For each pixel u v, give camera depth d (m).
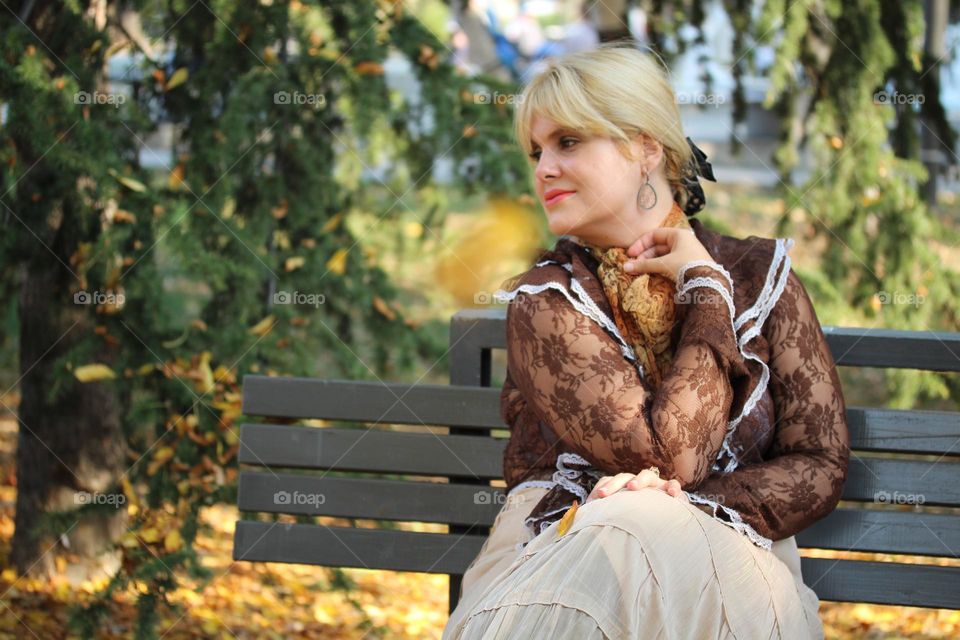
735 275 1.74
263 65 3.28
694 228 1.80
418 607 3.44
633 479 1.55
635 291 1.66
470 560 2.04
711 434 1.57
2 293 3.54
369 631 3.12
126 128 3.19
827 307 3.66
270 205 3.38
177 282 3.88
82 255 3.11
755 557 1.54
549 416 1.63
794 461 1.64
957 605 1.91
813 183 3.84
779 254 1.74
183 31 3.29
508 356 1.71
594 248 1.74
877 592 1.92
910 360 1.98
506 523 1.73
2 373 4.94
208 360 3.17
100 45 3.12
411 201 3.64
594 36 6.05
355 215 3.67
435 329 4.18
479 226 3.56
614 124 1.65
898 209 3.78
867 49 3.69
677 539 1.46
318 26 3.38
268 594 3.38
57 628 2.93
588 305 1.65
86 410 3.29
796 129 4.04
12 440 4.66
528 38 7.18
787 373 1.69
